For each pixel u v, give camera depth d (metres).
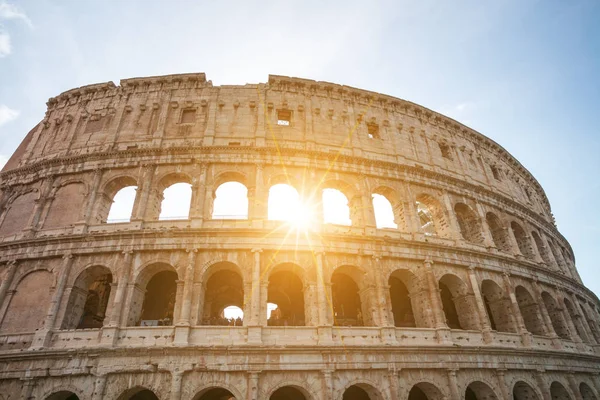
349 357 34.69
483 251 47.41
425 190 50.19
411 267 42.19
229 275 44.91
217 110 49.41
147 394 38.12
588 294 63.31
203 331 34.31
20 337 34.88
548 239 65.94
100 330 34.25
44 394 31.67
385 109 55.97
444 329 38.69
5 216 44.84
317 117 51.09
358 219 44.56
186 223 40.50
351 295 47.94
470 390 43.06
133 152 45.06
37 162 46.78
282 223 40.94
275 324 42.94
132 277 37.00
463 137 62.53
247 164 44.72
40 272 38.56
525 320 49.38
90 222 41.28
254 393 31.72
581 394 47.09
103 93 52.50
